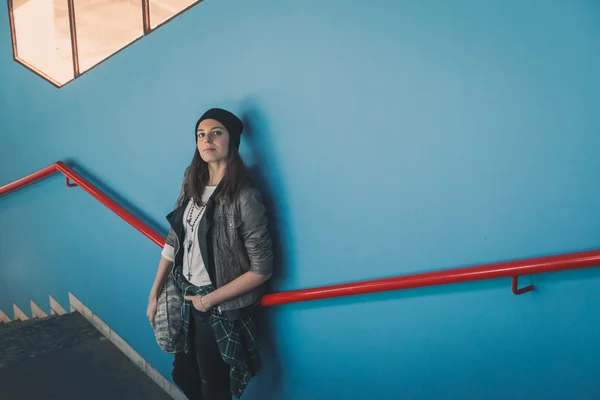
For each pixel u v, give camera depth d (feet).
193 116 7.47
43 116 10.31
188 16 7.30
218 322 6.41
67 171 9.50
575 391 4.75
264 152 6.68
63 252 10.67
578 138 4.40
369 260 5.88
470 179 5.04
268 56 6.43
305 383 6.79
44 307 11.68
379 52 5.49
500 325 5.11
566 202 4.51
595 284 4.53
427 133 5.26
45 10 9.82
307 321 6.62
